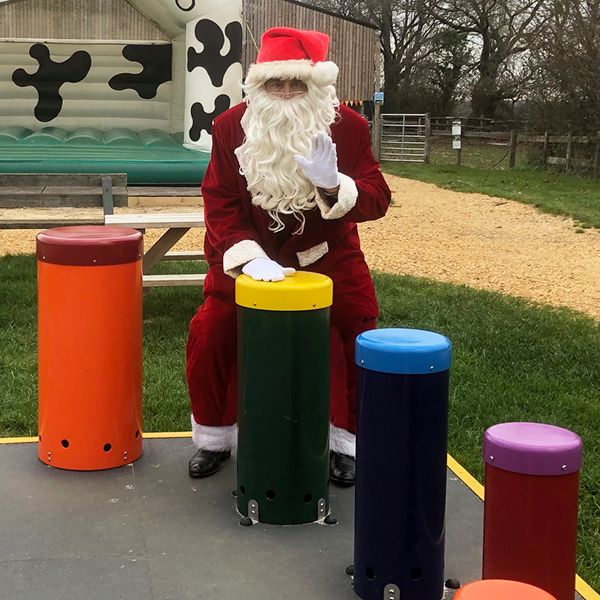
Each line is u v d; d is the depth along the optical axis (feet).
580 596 8.16
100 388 10.64
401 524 7.77
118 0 32.32
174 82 31.42
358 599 8.05
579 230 40.60
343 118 9.90
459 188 57.77
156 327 21.43
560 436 7.48
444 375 7.73
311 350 9.12
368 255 34.50
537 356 20.08
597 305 26.48
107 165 25.29
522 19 131.23
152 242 35.19
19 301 23.86
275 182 9.48
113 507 9.84
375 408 7.70
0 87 31.96
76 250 10.20
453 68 136.98
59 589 8.11
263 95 9.50
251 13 73.10
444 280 29.89
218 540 9.11
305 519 9.51
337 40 78.13
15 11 32.24
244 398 9.30
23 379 17.20
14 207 21.18
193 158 26.71
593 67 64.80
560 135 69.41
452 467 11.22
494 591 5.76
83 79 32.04
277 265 9.36
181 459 11.34
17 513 9.63
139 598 7.98
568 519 7.32
